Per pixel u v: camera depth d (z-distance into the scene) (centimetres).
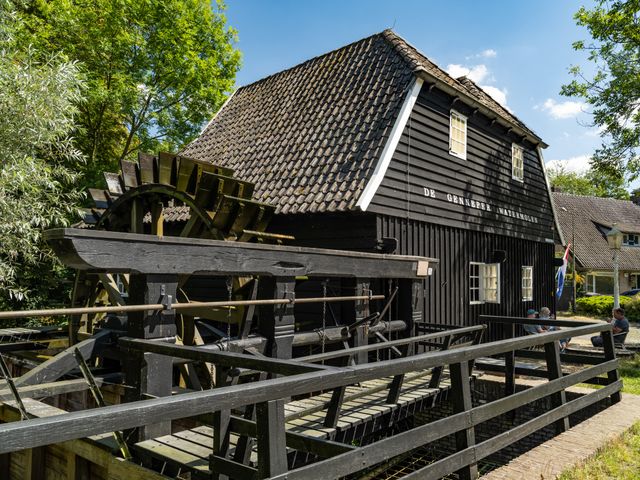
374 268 680
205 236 788
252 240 791
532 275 1452
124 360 421
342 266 627
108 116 1802
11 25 1066
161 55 1777
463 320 1102
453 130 1108
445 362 366
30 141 952
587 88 1859
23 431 169
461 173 1125
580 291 3209
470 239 1155
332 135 1018
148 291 427
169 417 208
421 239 980
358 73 1134
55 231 384
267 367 307
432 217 1007
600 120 1850
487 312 1195
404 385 662
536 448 458
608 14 1741
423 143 1001
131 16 1681
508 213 1321
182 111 1912
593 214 3691
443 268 1045
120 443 368
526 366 773
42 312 351
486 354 418
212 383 625
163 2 1717
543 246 1548
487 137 1251
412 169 962
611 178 1952
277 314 546
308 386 262
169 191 775
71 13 1548
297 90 1266
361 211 823
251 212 748
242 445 336
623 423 550
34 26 1513
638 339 1770
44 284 1351
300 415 475
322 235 926
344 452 292
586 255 3262
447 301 1051
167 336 434
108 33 1612
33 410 434
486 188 1226
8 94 909
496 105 1395
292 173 993
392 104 966
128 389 413
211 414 348
